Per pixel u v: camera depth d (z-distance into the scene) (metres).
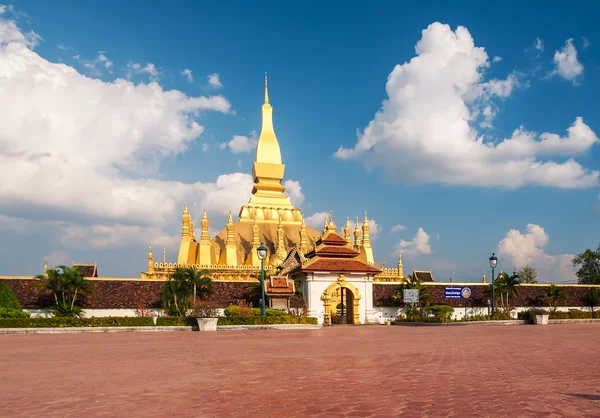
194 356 19.12
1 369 15.84
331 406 9.74
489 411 9.21
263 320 37.47
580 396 10.61
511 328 37.59
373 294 53.53
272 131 90.56
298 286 49.47
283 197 87.19
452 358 17.84
